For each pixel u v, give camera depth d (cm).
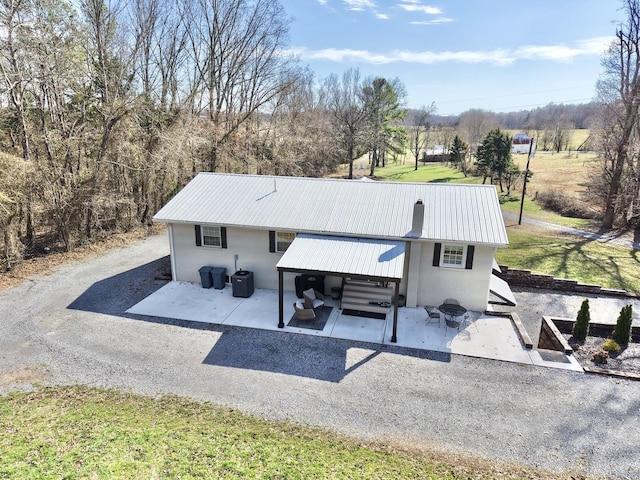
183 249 1581
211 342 1178
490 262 1312
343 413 888
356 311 1379
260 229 1442
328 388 976
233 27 3244
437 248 1334
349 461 746
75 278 1661
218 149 3244
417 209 1296
